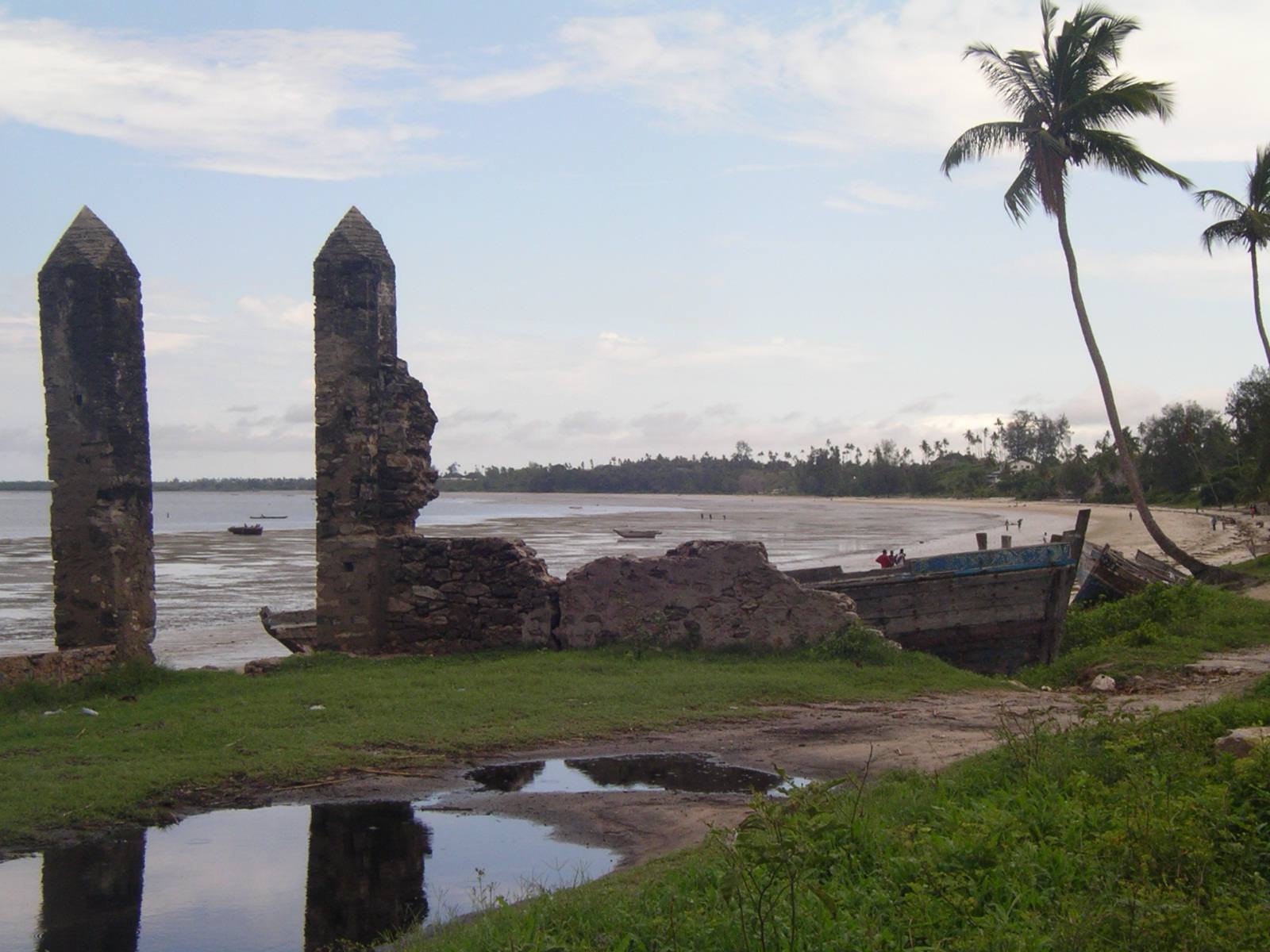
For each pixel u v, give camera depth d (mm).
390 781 9922
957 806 7270
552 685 13609
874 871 6277
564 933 5863
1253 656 16875
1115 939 5074
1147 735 8125
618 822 8812
